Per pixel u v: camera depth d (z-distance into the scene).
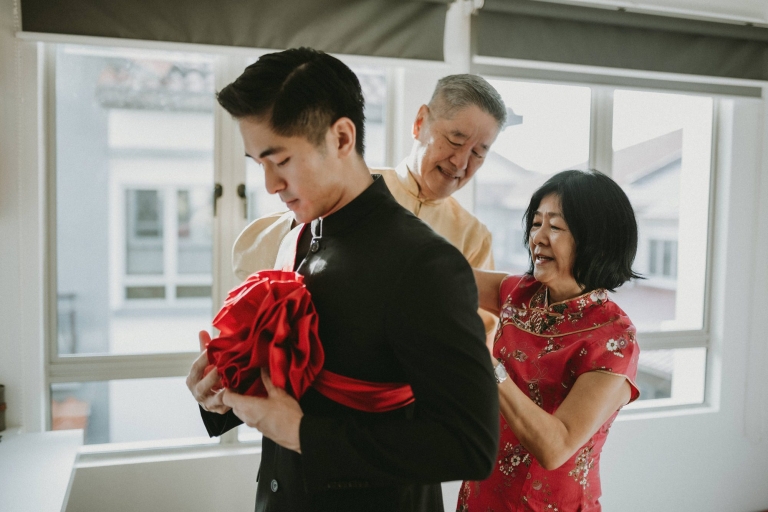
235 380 0.80
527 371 1.30
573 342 1.25
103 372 2.36
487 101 1.47
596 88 2.86
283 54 0.80
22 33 2.06
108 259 2.57
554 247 1.28
